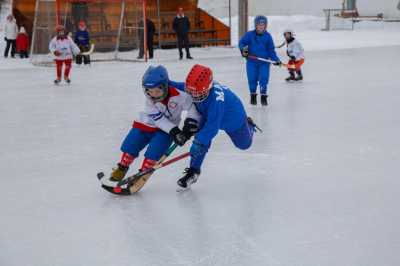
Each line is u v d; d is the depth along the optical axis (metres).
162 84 5.30
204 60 21.59
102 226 4.85
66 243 4.50
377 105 10.68
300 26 37.12
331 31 35.28
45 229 4.81
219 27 28.84
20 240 4.58
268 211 5.13
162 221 4.94
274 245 4.36
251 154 7.28
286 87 13.67
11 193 5.86
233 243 4.42
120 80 15.93
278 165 6.71
